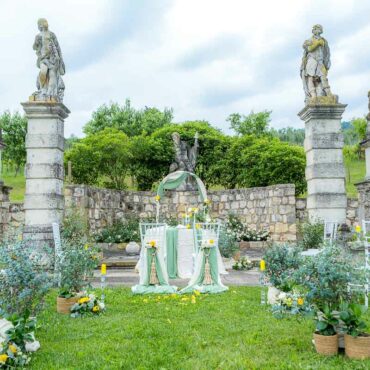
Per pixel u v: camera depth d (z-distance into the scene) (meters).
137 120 27.23
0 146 11.09
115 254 12.72
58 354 4.13
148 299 6.63
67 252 6.16
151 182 19.14
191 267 8.81
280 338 4.55
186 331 4.86
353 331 3.93
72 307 5.67
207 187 19.41
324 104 9.81
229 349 4.24
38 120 9.48
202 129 19.12
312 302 4.61
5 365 3.67
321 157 9.88
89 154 17.31
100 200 14.29
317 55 10.01
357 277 4.59
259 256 11.77
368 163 10.42
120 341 4.54
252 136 18.33
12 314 4.20
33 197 9.33
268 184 16.84
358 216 11.65
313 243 9.20
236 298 6.63
